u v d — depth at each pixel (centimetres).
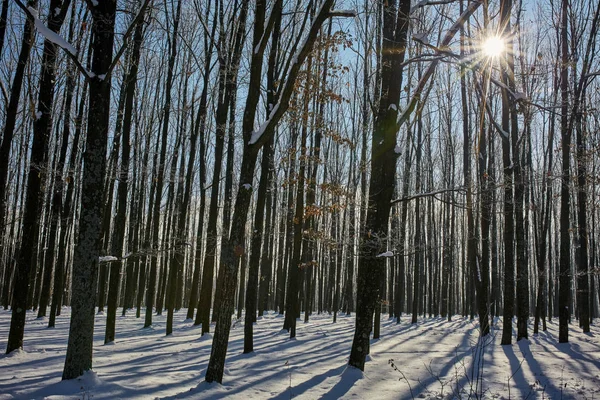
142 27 1202
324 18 684
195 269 2019
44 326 1628
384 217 824
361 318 808
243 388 684
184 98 1842
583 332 1700
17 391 594
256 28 738
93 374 638
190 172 1675
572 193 1911
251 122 721
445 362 965
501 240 3409
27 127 1966
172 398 604
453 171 2198
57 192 1589
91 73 664
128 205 2961
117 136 1261
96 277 657
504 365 938
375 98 1115
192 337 1405
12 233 2411
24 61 966
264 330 1664
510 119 1443
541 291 1784
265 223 2555
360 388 706
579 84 1368
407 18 797
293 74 684
